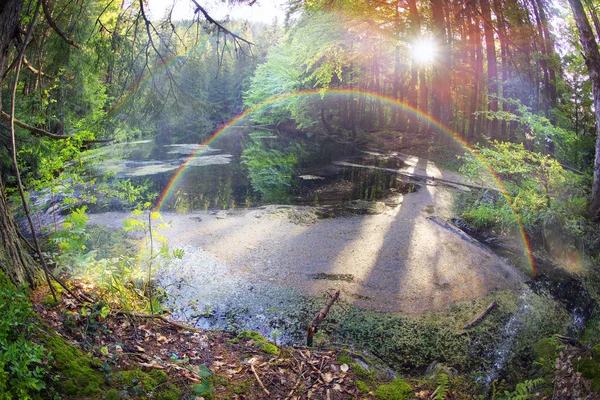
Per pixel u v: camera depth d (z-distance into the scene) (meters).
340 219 10.34
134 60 4.91
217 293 6.15
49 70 5.19
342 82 30.75
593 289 6.73
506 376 4.30
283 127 44.03
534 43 17.95
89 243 7.79
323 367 3.78
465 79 22.08
